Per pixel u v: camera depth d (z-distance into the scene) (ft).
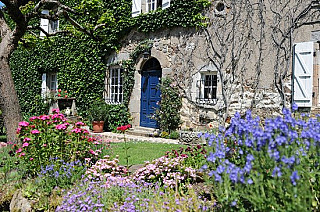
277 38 21.75
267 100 22.04
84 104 34.01
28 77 42.91
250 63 22.94
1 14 22.27
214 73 25.34
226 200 6.68
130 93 30.86
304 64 20.27
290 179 5.94
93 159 15.24
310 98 20.01
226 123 23.63
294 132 7.14
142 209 9.21
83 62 34.32
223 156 7.36
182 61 26.66
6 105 20.02
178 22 26.55
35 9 21.62
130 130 29.30
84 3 23.70
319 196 7.18
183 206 8.75
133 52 30.01
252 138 7.10
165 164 12.14
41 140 13.47
